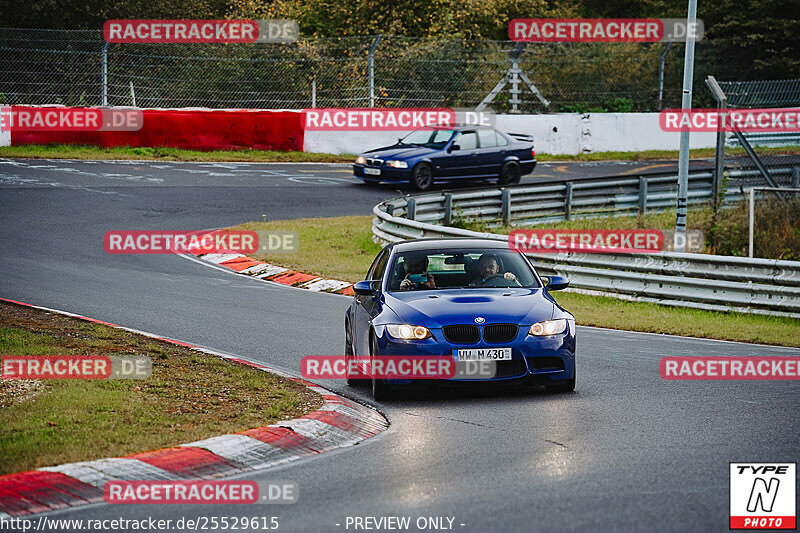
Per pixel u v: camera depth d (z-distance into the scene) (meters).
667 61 154.88
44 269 65.00
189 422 29.73
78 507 22.55
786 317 56.28
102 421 29.53
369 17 156.50
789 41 169.88
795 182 101.50
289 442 28.22
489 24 172.00
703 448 26.97
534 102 142.50
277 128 125.25
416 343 34.84
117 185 98.25
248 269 70.38
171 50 123.56
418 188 103.50
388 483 23.94
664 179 100.50
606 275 64.00
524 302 36.62
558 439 28.44
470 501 22.09
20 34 117.25
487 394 36.81
